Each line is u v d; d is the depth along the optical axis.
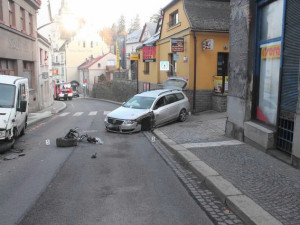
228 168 6.67
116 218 4.54
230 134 10.28
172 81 18.17
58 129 14.67
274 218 4.23
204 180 6.18
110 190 5.76
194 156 7.84
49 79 34.94
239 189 5.37
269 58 8.38
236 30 9.83
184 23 17.98
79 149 9.61
